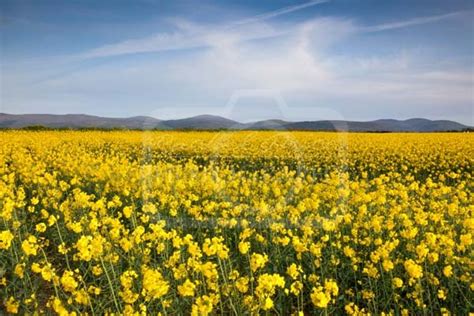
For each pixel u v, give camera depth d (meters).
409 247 6.64
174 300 6.11
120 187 11.95
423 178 17.61
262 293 4.72
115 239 6.86
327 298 4.61
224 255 5.46
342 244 7.87
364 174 13.80
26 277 6.66
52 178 11.81
